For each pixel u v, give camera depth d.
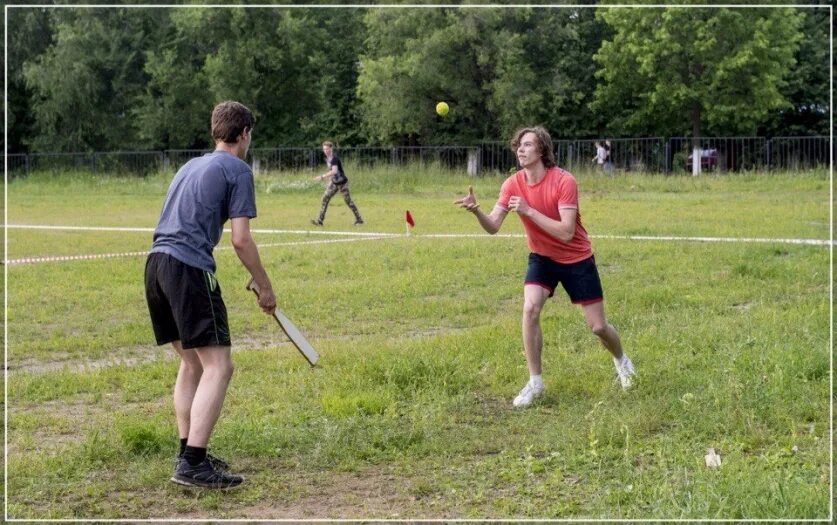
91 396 7.11
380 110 44.47
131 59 47.19
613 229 18.11
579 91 46.38
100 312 10.81
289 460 5.52
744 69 41.19
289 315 10.41
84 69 46.31
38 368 8.30
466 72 43.69
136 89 48.16
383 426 6.09
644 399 6.55
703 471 5.02
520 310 10.46
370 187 35.03
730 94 42.12
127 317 10.56
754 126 43.19
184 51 47.72
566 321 9.28
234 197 5.13
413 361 7.46
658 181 34.16
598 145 39.97
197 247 5.06
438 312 10.34
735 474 4.88
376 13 44.03
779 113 46.16
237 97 45.72
